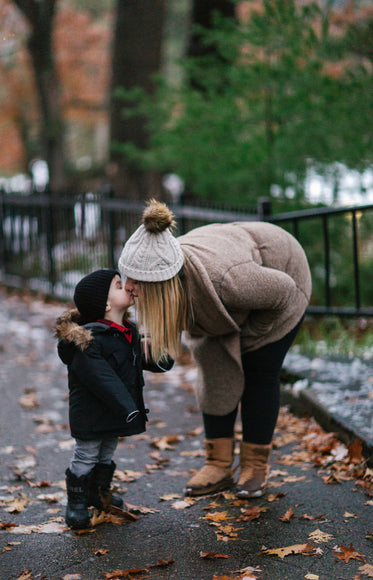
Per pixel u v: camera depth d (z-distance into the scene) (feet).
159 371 10.10
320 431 13.50
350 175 23.26
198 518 10.32
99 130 78.95
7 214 33.09
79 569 8.86
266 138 24.52
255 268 9.69
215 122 24.39
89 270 26.99
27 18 47.78
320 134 22.40
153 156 27.81
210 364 10.68
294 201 24.20
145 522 10.27
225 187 26.18
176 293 9.35
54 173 56.08
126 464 12.91
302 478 11.60
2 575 8.75
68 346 9.41
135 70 40.32
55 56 53.98
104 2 59.16
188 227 22.03
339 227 23.89
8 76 60.23
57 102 55.52
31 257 31.48
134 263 9.11
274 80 22.76
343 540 9.34
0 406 16.75
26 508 10.91
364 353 17.65
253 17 22.72
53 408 16.65
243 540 9.50
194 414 16.05
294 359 16.80
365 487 10.96
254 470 11.05
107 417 9.51
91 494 10.25
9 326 25.91
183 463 12.94
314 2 22.02
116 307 9.69
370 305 24.44
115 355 9.47
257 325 10.19
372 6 24.75
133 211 23.65
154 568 8.82
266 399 10.89
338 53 22.35
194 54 31.73
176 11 56.54
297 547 9.09
